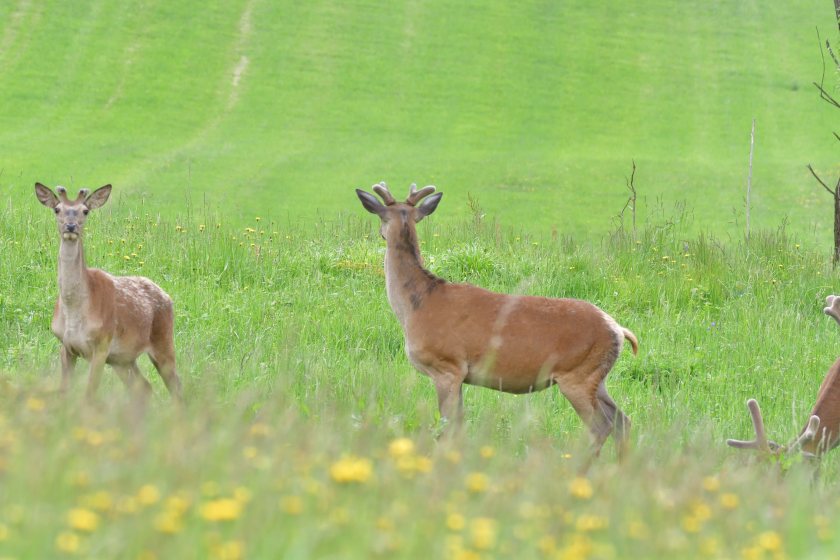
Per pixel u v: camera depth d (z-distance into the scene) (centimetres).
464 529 1185
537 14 14462
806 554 1228
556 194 8356
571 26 14150
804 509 1384
